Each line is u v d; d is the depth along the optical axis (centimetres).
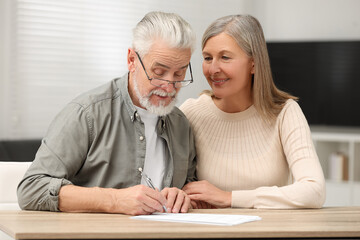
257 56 213
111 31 523
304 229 144
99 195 165
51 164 178
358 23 597
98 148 190
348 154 584
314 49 593
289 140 212
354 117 583
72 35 505
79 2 507
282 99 225
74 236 130
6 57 480
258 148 225
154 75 182
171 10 552
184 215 164
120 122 195
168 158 209
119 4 527
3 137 482
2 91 480
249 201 194
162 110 187
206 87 561
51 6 495
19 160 436
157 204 165
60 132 184
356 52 580
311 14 609
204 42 216
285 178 227
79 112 188
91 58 514
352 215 173
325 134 562
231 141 229
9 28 480
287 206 187
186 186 207
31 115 490
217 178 226
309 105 596
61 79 501
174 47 178
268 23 616
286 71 600
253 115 228
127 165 194
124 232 131
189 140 224
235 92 215
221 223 147
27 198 171
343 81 586
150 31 180
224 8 581
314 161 201
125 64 530
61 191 168
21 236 128
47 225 141
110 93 198
